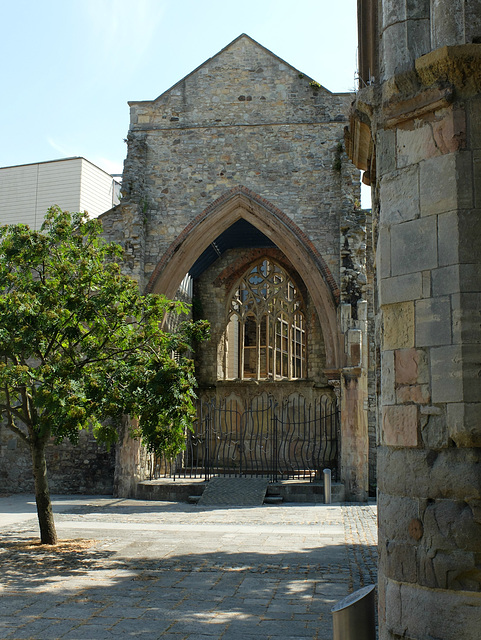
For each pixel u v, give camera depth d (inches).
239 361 1053.8
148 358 472.4
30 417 495.2
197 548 454.0
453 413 192.4
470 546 184.9
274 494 745.0
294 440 978.1
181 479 810.2
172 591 335.3
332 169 822.5
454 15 209.8
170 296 836.6
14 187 1118.4
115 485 782.5
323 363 996.6
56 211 512.4
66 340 479.2
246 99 852.6
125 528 548.4
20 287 478.3
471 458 188.9
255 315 1040.2
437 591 189.2
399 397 207.3
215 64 865.5
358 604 178.7
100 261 502.3
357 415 764.6
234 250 1043.9
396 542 200.7
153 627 274.8
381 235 219.1
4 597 323.3
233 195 829.8
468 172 201.0
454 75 205.5
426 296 203.6
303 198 821.9
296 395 987.9
